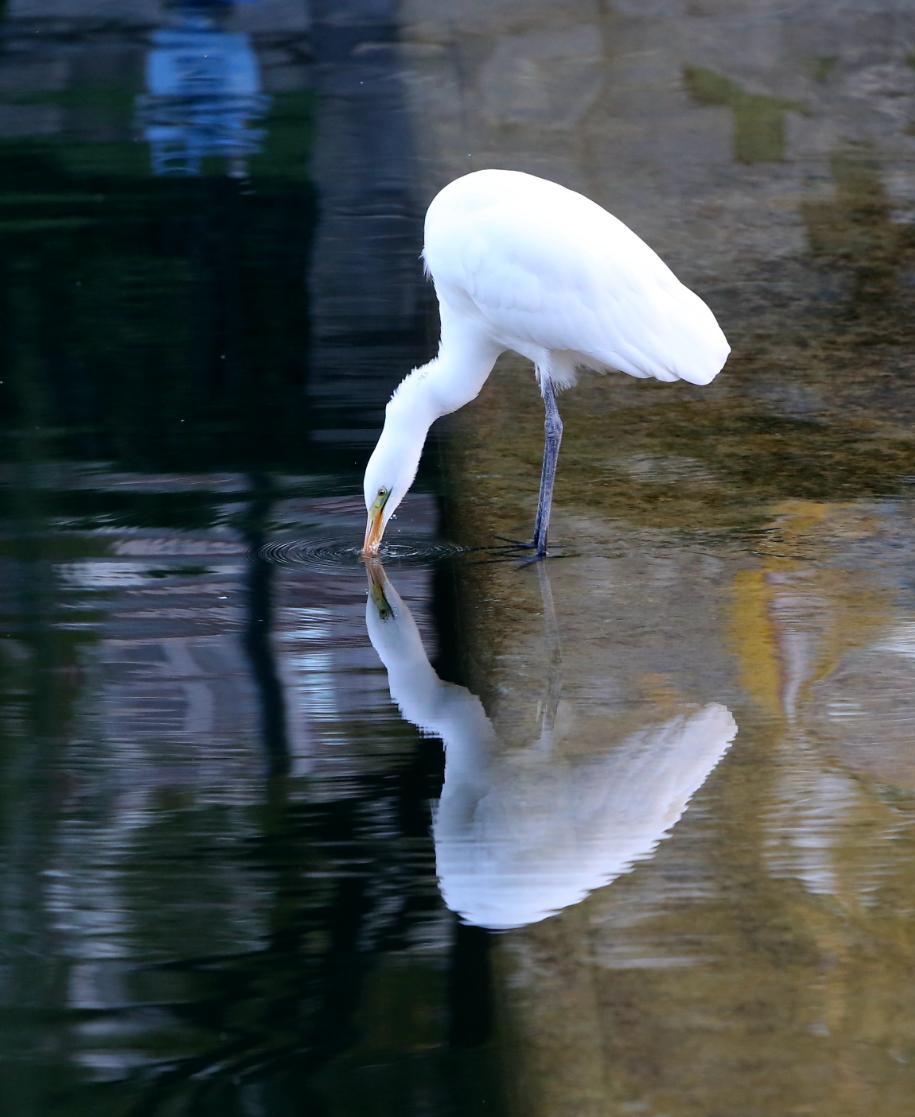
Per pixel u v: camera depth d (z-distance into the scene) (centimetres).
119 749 801
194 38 2506
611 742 801
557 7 2567
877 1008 596
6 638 923
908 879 678
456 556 1037
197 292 1524
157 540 1055
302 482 1147
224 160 1936
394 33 2509
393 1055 576
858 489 1126
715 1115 549
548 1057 577
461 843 711
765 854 702
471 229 1076
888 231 1662
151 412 1270
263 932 652
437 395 1054
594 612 949
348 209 1769
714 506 1105
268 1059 580
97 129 2059
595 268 1053
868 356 1370
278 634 929
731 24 2434
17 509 1102
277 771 778
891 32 2362
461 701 848
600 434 1238
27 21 2581
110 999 610
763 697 844
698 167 1892
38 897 678
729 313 1466
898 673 868
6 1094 564
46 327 1438
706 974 620
